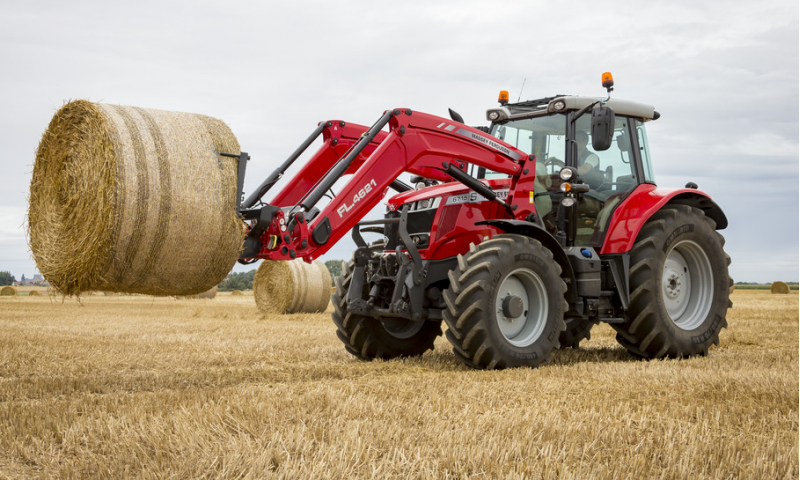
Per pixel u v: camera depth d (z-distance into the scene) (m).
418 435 2.97
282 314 13.39
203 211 3.92
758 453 2.84
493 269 5.02
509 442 2.85
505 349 5.04
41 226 4.09
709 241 6.37
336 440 2.84
